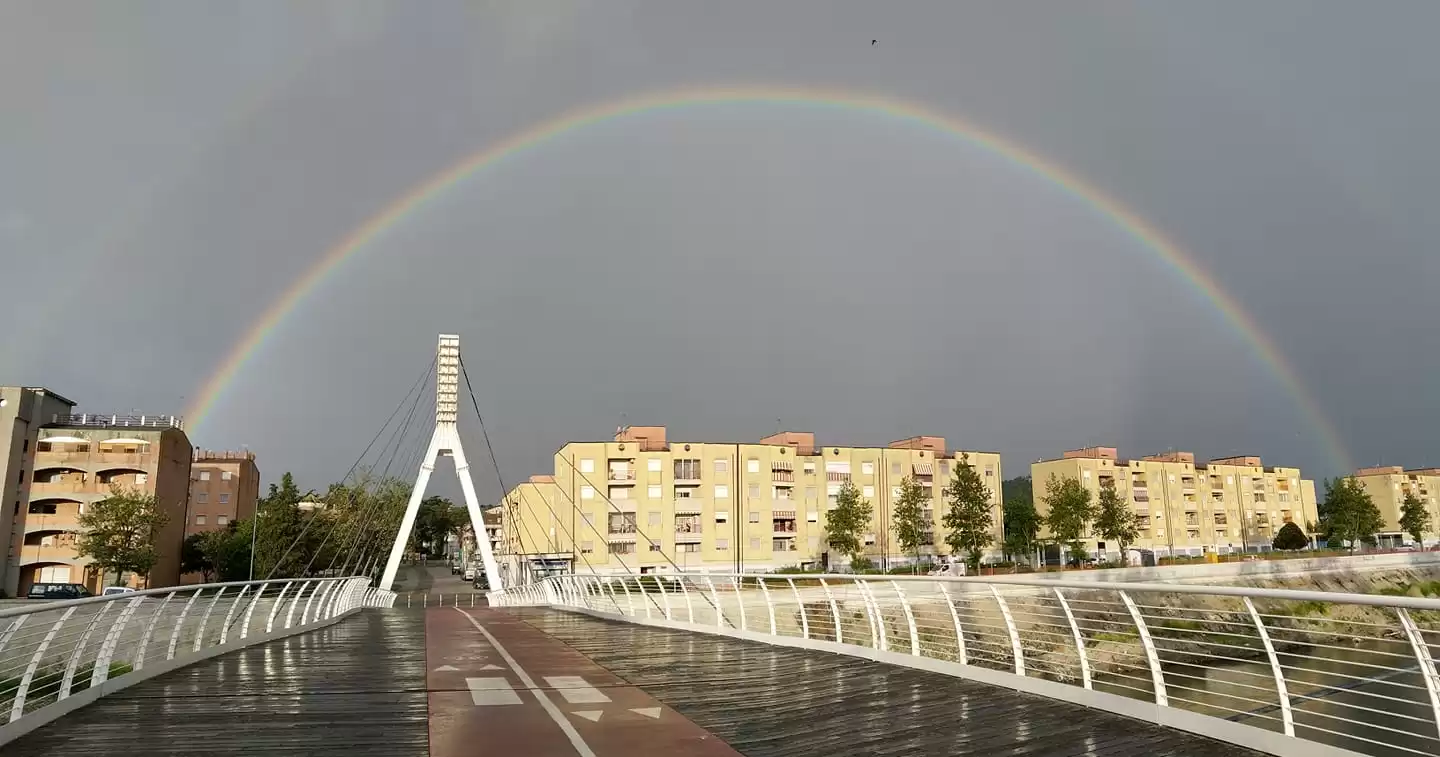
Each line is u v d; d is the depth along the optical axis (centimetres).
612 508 7925
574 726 934
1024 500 9081
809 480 8431
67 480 6925
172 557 7525
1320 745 738
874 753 809
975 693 1123
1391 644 3591
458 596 7250
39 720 912
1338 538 10362
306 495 8225
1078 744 834
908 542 7731
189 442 8038
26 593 6688
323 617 2627
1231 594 819
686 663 1482
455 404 6412
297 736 877
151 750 809
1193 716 867
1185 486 10994
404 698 1112
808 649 1684
